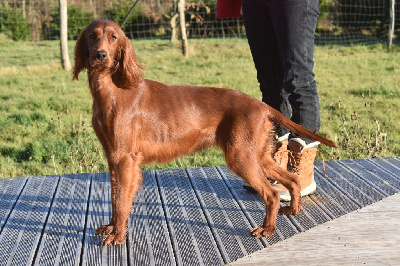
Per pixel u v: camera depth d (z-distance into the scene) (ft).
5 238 9.53
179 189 12.04
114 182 9.53
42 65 43.68
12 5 82.33
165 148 9.55
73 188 12.25
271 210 9.44
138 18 77.51
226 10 11.83
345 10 69.05
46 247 9.11
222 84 33.12
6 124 24.11
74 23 75.51
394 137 20.90
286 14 9.84
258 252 8.82
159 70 40.45
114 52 8.95
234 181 12.52
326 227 9.71
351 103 27.14
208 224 10.02
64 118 24.94
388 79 34.01
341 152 18.61
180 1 46.78
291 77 10.25
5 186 12.44
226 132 9.48
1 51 59.82
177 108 9.48
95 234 9.62
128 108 9.06
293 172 11.09
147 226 9.95
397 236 9.27
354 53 47.14
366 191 11.53
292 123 9.59
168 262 8.47
